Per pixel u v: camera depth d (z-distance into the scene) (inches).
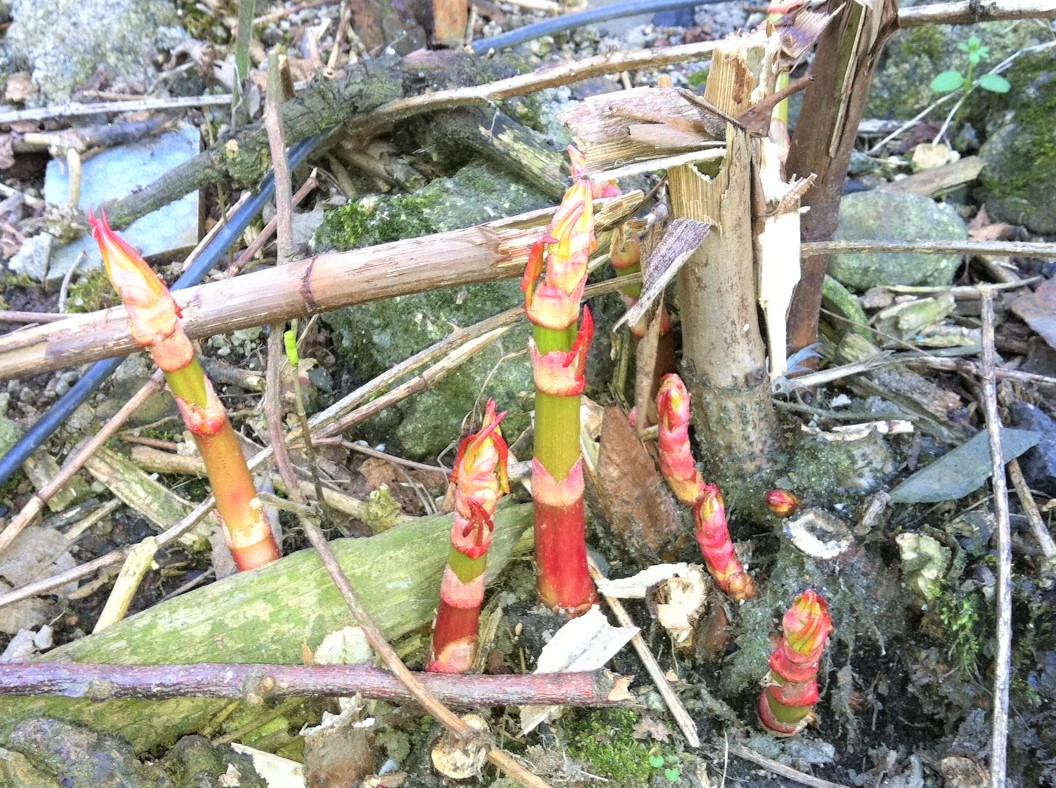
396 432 18.9
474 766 14.0
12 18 23.4
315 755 13.9
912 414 18.3
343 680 13.4
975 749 14.7
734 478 17.1
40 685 12.9
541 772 14.3
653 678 15.3
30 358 14.3
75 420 18.8
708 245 14.2
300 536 17.4
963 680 15.4
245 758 14.1
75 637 16.2
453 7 23.5
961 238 20.9
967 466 16.7
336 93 19.5
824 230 17.2
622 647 15.6
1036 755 14.6
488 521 12.5
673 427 15.1
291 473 15.0
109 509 17.9
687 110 13.1
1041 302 20.0
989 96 22.9
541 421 12.9
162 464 18.4
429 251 14.4
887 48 23.9
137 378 19.4
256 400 19.7
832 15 13.4
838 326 19.9
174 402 19.2
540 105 22.7
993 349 18.3
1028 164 21.8
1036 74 21.7
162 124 22.7
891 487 16.9
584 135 13.1
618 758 14.4
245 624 14.3
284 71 19.2
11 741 12.9
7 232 21.2
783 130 15.2
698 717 15.3
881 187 22.5
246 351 20.2
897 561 16.2
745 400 16.1
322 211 21.6
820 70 14.9
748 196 13.8
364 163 21.8
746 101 12.7
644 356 16.2
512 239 14.3
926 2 23.2
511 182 20.3
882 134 24.0
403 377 18.9
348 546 15.2
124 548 17.1
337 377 20.1
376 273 14.4
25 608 16.4
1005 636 14.4
